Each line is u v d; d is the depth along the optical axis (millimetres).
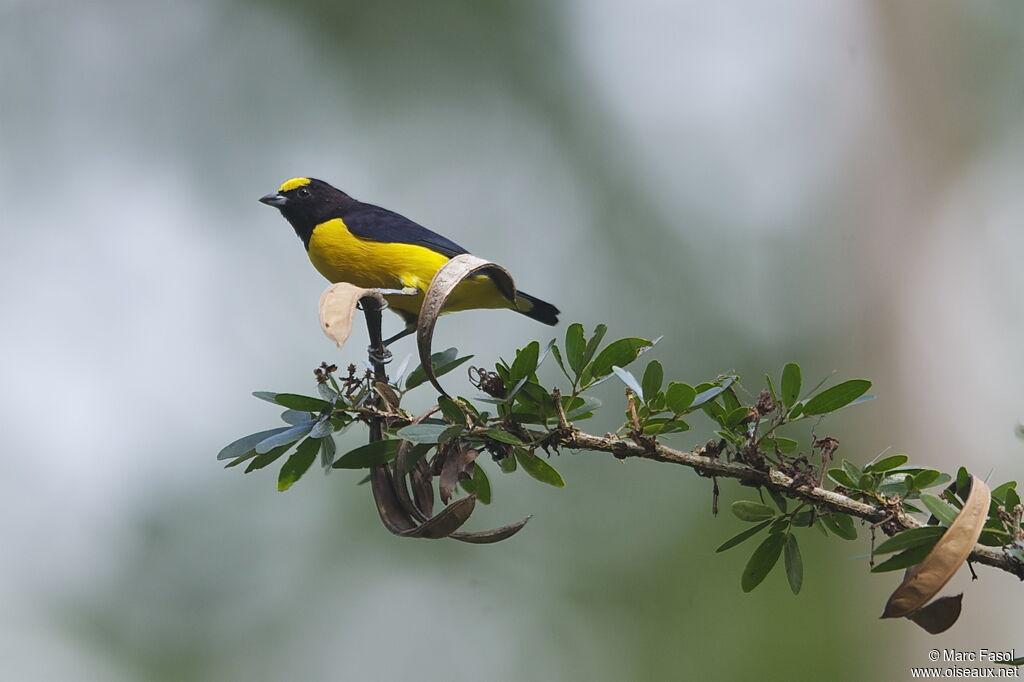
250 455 4266
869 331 14797
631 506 13781
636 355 4137
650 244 17375
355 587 14320
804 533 12688
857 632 12188
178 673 14336
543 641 13125
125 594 14711
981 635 11297
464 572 13922
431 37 18156
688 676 12438
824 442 3988
